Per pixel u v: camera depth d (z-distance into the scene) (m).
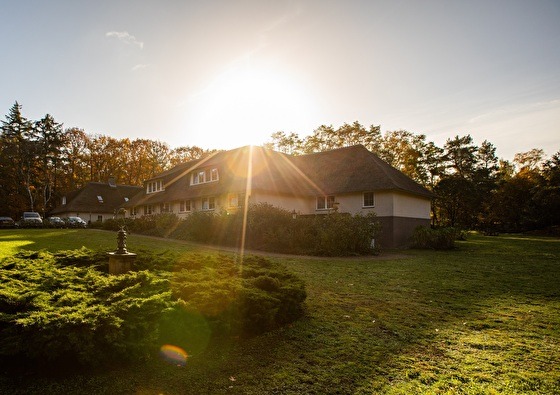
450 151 49.91
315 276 10.46
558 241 28.33
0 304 4.18
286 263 13.21
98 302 4.51
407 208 25.39
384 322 6.18
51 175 58.25
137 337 4.05
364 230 17.77
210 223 21.44
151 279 5.49
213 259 7.86
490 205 49.03
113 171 65.06
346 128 51.22
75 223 38.22
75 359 3.88
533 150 67.62
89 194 51.44
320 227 17.88
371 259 15.57
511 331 5.87
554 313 6.96
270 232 18.44
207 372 4.14
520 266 13.41
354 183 25.42
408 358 4.68
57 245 15.81
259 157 31.03
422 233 22.20
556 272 11.95
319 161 31.52
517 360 4.69
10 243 15.91
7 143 51.97
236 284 5.59
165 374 4.03
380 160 29.50
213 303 4.76
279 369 4.28
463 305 7.49
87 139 63.00
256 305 5.28
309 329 5.71
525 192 48.59
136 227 29.55
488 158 59.34
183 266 7.29
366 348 5.00
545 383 4.05
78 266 7.29
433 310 7.06
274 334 5.45
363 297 7.98
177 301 4.54
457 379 4.12
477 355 4.83
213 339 4.98
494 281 10.23
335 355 4.73
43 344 3.53
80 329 3.65
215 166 30.34
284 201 26.81
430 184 49.78
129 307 4.15
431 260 15.27
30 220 38.12
